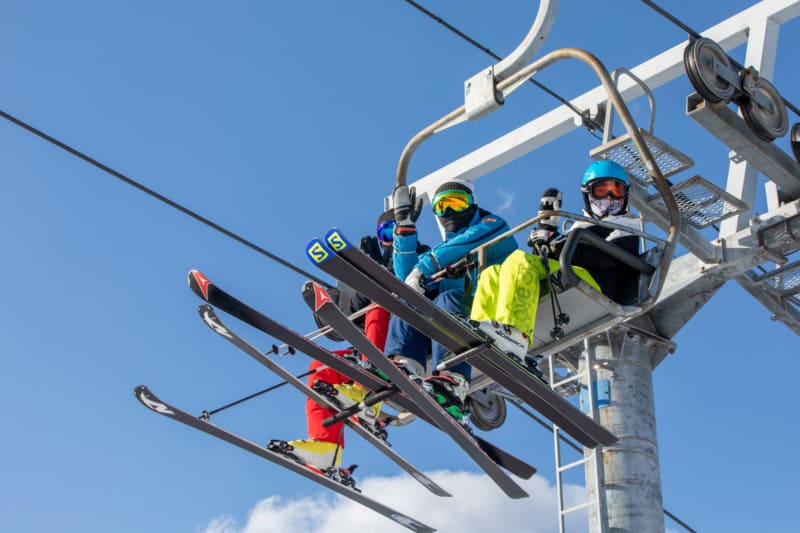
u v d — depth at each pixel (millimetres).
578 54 8258
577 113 10797
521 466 9117
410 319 8156
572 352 11180
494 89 8508
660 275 8352
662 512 10461
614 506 10367
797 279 10633
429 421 9219
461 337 8141
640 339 10977
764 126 9359
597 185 8680
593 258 8391
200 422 9195
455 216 9070
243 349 9102
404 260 8875
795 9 10336
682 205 9812
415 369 8781
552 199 8438
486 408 10828
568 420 8922
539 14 8281
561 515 10680
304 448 9367
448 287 8891
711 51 9156
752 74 9344
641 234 8352
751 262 10219
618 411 10672
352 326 7812
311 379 9391
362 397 9422
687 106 9258
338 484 9383
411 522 9734
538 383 8266
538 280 8430
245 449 9281
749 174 10250
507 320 8172
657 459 10641
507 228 8922
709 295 10758
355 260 7742
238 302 8547
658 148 8961
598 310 8750
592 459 10555
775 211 10172
